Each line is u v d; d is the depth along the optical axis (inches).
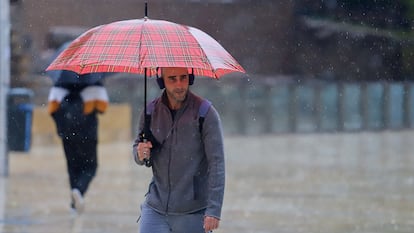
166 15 2765.7
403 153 2415.1
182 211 639.8
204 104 640.4
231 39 3501.5
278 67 3631.9
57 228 1135.0
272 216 1262.3
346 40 3499.0
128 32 629.9
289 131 3513.8
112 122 2628.0
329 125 3590.1
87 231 1115.3
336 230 1143.0
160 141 637.9
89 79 1179.9
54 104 1181.7
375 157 2288.4
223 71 675.4
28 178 1699.1
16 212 1263.5
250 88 3474.4
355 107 3629.4
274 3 3604.8
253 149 2596.0
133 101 2736.2
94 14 2373.3
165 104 641.6
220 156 632.4
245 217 1247.5
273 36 3624.5
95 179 1720.0
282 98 3533.5
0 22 1689.2
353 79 3629.4
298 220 1222.3
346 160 2198.6
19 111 1696.6
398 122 3656.5
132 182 1685.5
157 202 644.1
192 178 637.9
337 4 3494.1
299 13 3636.8
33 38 2130.9
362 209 1341.0
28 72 2233.0
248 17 3560.5
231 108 3410.4
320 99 3602.4
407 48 3304.6
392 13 3105.3
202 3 3223.4
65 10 2214.6
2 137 1678.2
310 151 2504.9
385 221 1219.9
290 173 1888.5
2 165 1692.9
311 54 3595.0
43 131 2406.5
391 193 1537.9
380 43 3331.7
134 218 1234.6
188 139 636.1
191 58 616.1
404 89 3614.7
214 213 626.8
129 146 2544.3
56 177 1727.4
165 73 631.8
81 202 1195.9
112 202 1397.6
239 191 1558.8
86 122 1186.0
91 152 1197.1
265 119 3476.9
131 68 678.5
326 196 1496.1
